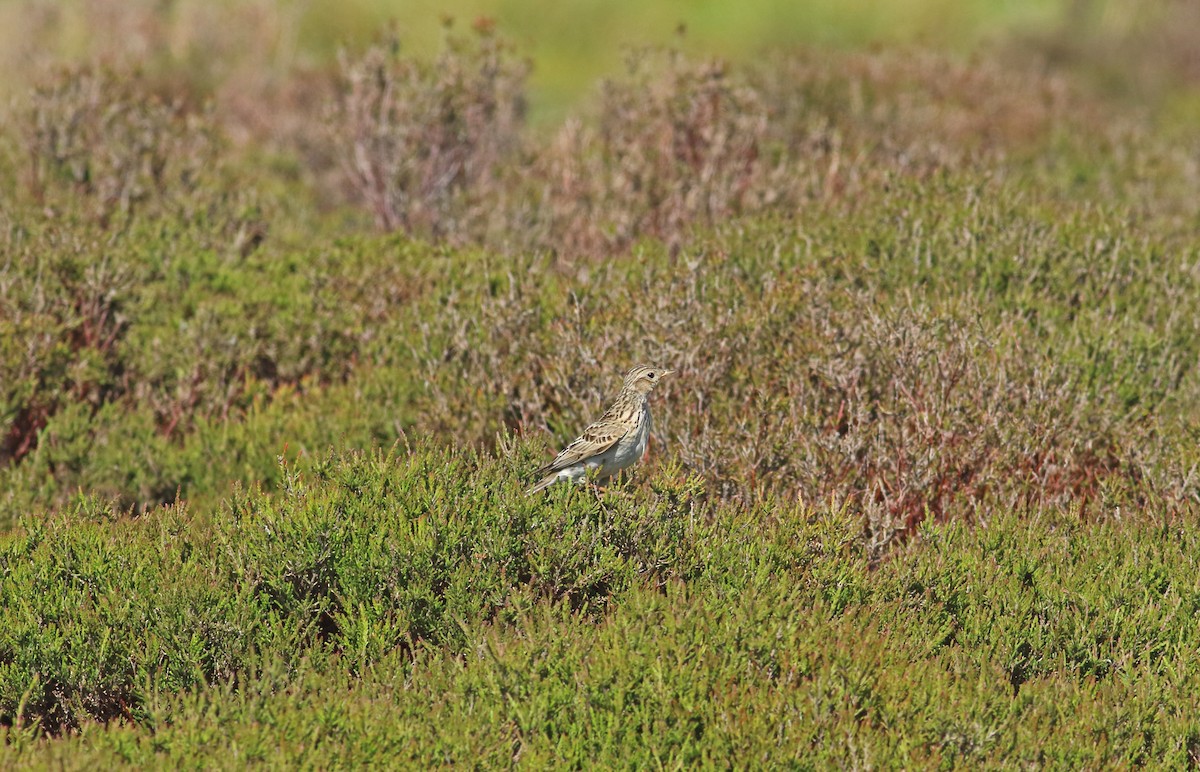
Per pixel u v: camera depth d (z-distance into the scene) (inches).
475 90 1306.6
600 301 856.3
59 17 1768.0
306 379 884.0
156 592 565.9
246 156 1483.8
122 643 549.6
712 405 741.9
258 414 823.7
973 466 698.8
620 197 1165.1
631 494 618.5
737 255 917.8
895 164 1259.8
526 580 597.6
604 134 1370.6
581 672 499.5
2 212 1041.5
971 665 526.6
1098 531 626.5
